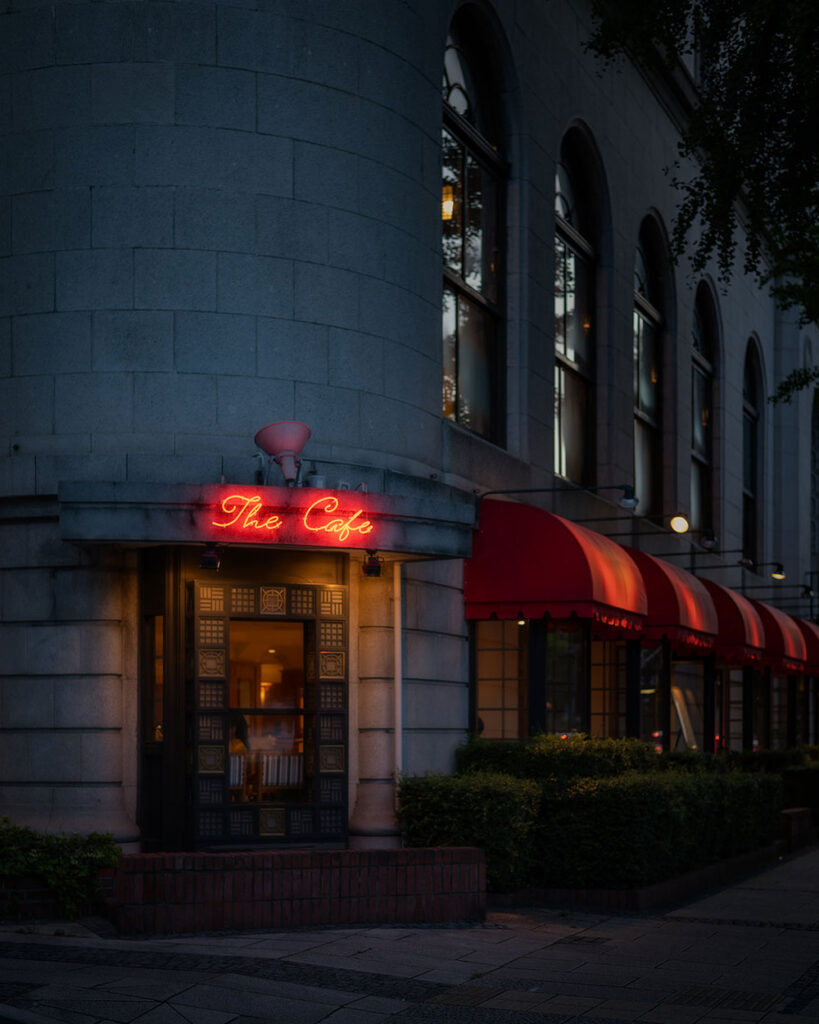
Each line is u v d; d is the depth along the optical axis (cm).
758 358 4109
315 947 1204
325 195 1597
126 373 1512
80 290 1523
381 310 1650
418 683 1730
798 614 4344
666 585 2281
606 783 1559
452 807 1512
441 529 1565
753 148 1964
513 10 2131
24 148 1546
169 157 1531
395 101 1692
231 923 1280
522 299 2148
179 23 1544
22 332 1533
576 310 2516
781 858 2183
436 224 1802
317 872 1322
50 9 1548
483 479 1950
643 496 2931
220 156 1545
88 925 1271
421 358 1736
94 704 1488
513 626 1994
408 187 1712
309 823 1536
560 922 1421
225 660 1507
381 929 1309
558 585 1812
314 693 1553
